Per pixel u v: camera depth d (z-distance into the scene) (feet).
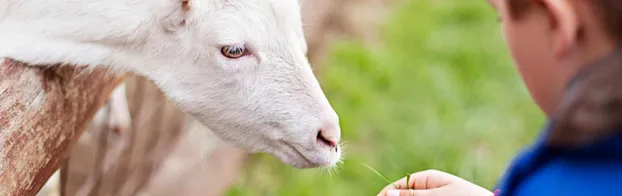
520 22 3.14
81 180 5.57
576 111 2.76
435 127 7.15
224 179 6.20
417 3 9.92
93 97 4.73
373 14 9.57
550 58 3.08
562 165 2.93
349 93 7.57
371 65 8.17
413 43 8.98
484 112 7.57
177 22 4.65
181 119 6.24
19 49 4.45
